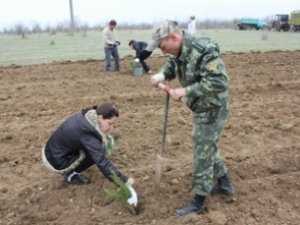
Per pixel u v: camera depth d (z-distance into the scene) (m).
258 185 5.76
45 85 12.09
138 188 5.61
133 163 6.46
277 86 11.48
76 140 5.30
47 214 5.19
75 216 5.16
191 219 4.98
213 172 5.10
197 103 4.59
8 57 19.06
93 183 5.79
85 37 35.78
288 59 16.84
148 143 7.21
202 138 4.71
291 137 7.59
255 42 26.72
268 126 8.12
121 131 7.76
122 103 9.95
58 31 56.69
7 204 5.42
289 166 6.40
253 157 6.63
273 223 5.03
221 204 5.31
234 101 10.02
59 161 5.52
